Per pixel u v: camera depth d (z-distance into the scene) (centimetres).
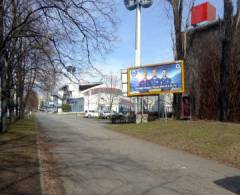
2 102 2248
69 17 1218
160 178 963
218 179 950
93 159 1320
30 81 3030
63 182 909
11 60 2091
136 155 1432
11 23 1412
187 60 3128
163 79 3162
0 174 924
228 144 1549
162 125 2620
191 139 1830
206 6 3014
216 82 2803
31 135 2167
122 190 823
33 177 895
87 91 10006
